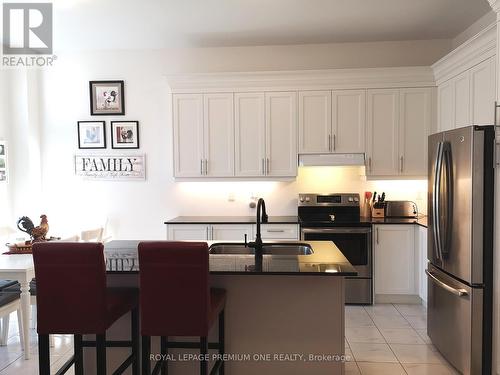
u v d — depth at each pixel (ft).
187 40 14.28
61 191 15.84
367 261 13.42
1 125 14.79
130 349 8.08
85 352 8.11
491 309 8.27
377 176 13.96
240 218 14.69
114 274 7.88
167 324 6.44
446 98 12.80
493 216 8.16
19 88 15.07
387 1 11.06
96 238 12.62
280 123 14.11
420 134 13.79
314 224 13.46
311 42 14.69
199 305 6.37
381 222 13.42
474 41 10.18
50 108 15.67
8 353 10.23
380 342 10.64
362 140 13.93
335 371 7.69
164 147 15.52
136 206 15.74
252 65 15.11
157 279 6.38
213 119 14.26
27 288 9.70
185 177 14.47
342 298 7.65
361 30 13.43
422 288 13.04
